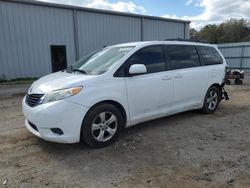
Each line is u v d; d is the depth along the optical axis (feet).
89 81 12.10
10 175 9.95
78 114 11.57
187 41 17.85
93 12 50.16
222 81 19.88
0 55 40.14
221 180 9.55
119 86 12.98
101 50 16.52
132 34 57.57
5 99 26.96
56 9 45.09
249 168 10.50
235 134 14.76
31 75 43.70
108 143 12.85
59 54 46.83
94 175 9.98
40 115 11.28
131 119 13.87
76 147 12.70
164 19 62.69
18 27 41.24
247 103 23.88
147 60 14.65
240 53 81.25
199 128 15.87
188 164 10.87
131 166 10.71
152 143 13.30
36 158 11.48
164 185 9.24
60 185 9.27
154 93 14.66
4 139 13.83
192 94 17.38
